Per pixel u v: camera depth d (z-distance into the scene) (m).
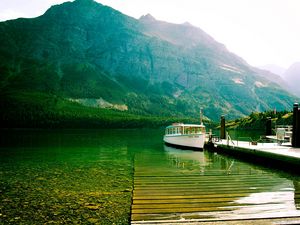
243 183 22.86
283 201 17.58
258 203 17.17
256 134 93.38
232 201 17.67
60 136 113.81
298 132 35.09
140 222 14.05
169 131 67.94
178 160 39.50
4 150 58.34
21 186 24.50
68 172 31.61
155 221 14.16
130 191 22.39
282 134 40.34
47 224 15.58
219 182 23.47
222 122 57.50
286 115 103.75
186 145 56.19
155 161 38.75
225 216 14.80
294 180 23.78
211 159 39.84
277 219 14.00
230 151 42.25
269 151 31.14
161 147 63.50
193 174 27.73
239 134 93.56
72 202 19.53
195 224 13.52
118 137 109.69
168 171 29.89
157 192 20.30
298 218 14.11
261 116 125.06
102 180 26.84
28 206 18.75
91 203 19.25
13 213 17.39
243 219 14.20
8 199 20.41
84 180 26.91
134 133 147.38
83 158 44.97
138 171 30.12
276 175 26.16
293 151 31.06
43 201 19.84
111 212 17.36
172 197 18.83
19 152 54.62
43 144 73.88
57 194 21.69
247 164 33.66
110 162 40.12
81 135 122.56
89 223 15.59
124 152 53.91
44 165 37.31
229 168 30.92
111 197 20.70
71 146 67.88
